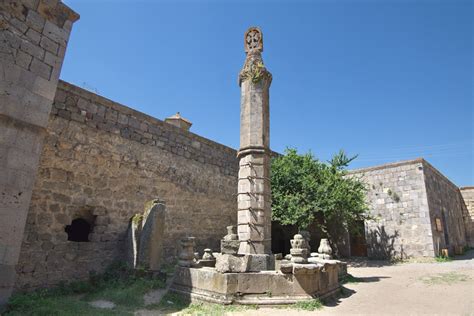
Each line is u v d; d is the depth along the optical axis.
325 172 14.90
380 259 17.50
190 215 12.74
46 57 6.61
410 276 10.55
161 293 7.22
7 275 5.51
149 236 8.80
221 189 14.59
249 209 8.00
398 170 17.89
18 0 6.26
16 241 5.70
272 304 6.02
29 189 6.02
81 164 9.12
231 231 8.27
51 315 5.45
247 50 9.66
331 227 15.49
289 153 16.14
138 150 10.97
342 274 9.85
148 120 11.55
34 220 7.82
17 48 6.12
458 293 7.41
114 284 8.29
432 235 16.05
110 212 9.65
